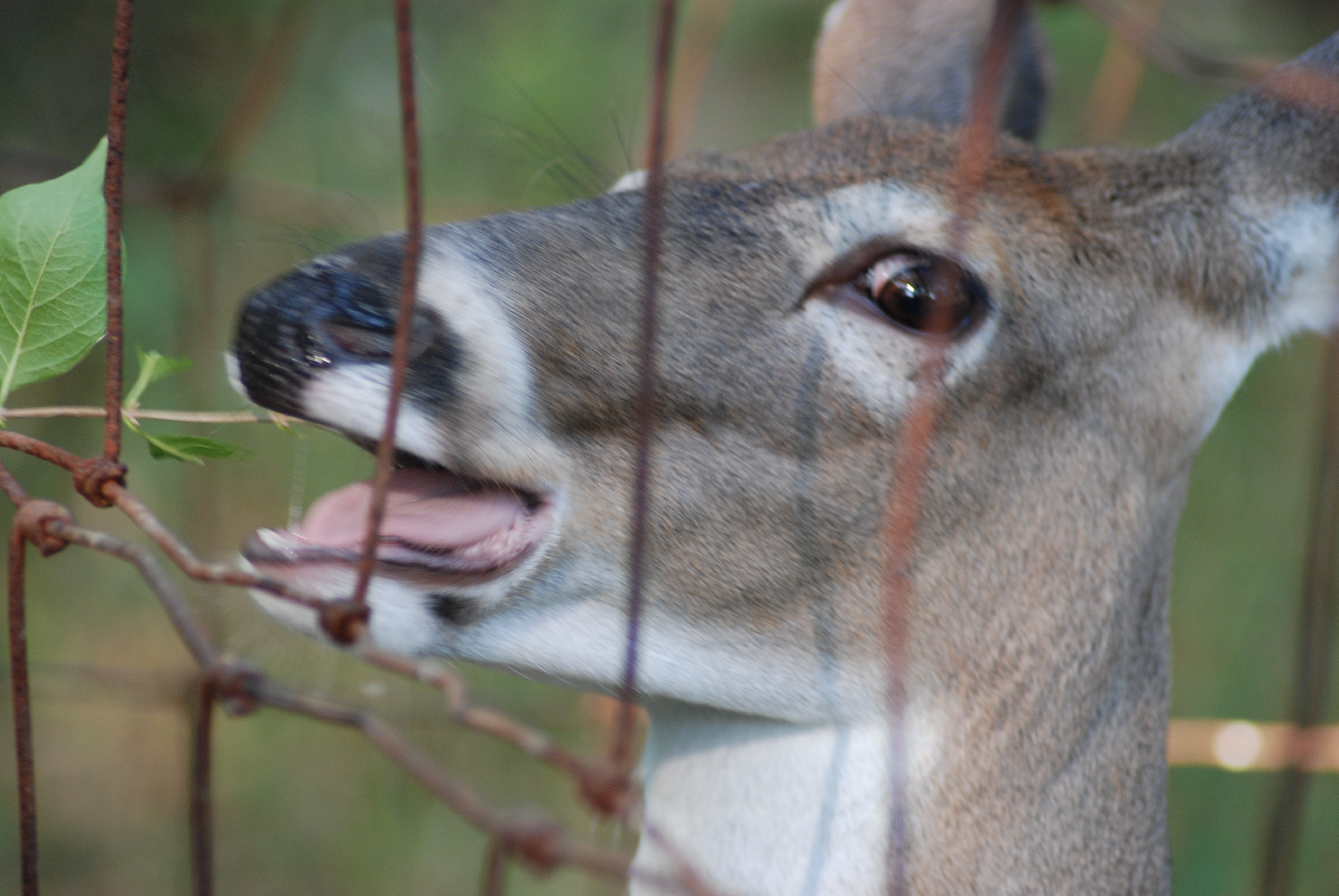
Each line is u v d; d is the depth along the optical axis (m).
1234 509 11.31
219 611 7.98
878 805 5.10
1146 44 5.79
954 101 6.72
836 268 4.99
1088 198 5.34
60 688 10.73
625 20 13.47
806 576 4.97
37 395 10.80
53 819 10.59
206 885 3.41
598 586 4.82
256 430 10.26
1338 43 5.42
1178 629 10.94
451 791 2.83
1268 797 9.34
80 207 3.98
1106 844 5.41
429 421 4.43
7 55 12.18
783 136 5.89
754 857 5.24
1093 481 5.30
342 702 8.11
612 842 6.73
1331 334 5.62
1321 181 5.50
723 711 5.27
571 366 4.66
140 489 10.84
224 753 10.70
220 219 10.35
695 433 4.83
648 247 3.29
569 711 9.13
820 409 4.92
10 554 3.63
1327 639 5.88
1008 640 5.19
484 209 11.12
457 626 4.64
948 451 5.02
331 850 10.21
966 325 5.02
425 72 12.54
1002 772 5.20
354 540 4.50
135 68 12.41
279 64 10.02
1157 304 5.38
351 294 4.41
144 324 10.66
